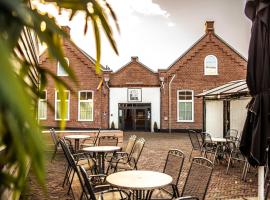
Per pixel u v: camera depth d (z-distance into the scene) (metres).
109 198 4.08
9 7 0.56
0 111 0.48
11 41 0.67
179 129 22.75
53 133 7.88
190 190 3.86
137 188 3.40
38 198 5.11
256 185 6.71
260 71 3.53
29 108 0.50
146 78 23.19
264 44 3.52
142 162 9.80
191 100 23.00
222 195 5.96
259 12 3.48
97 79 22.98
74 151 8.60
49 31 0.80
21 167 0.68
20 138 0.54
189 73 23.09
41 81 0.89
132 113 23.16
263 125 3.57
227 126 13.05
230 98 11.98
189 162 9.56
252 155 3.53
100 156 6.54
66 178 6.46
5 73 0.45
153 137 18.75
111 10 1.00
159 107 23.03
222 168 8.53
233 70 23.03
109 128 23.03
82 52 23.11
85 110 23.08
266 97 3.57
